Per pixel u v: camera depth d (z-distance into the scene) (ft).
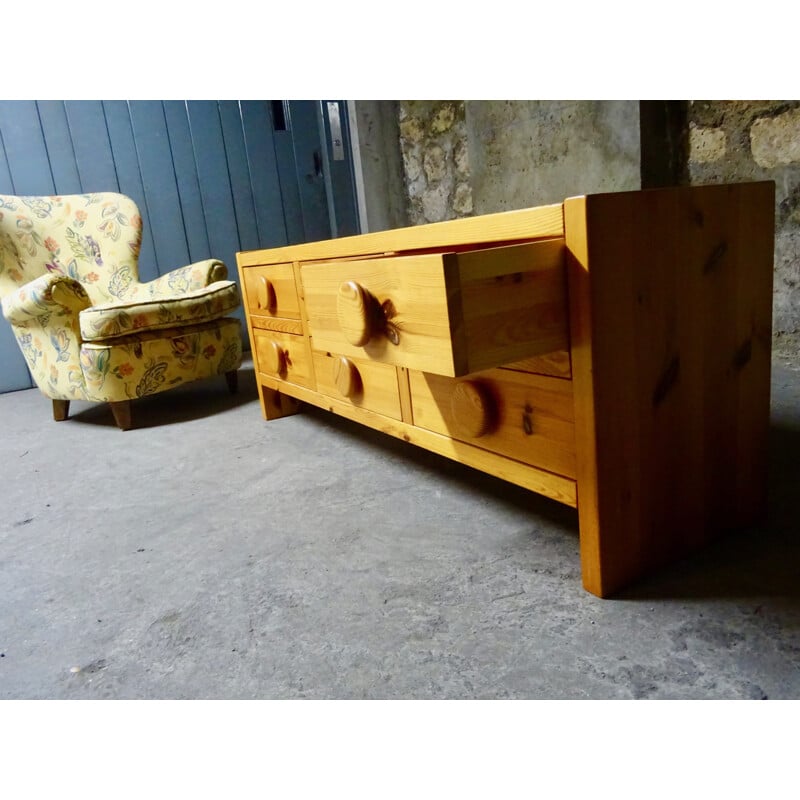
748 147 6.86
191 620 3.36
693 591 3.14
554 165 8.42
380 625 3.15
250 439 6.41
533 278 2.83
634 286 2.91
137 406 8.46
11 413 8.63
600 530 3.05
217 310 7.80
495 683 2.68
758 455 3.61
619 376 2.94
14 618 3.53
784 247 6.79
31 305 7.06
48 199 8.65
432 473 5.06
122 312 6.94
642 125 7.26
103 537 4.46
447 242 3.47
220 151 10.94
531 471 3.36
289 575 3.70
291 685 2.80
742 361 3.41
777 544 3.49
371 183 11.27
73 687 2.91
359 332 3.30
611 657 2.75
